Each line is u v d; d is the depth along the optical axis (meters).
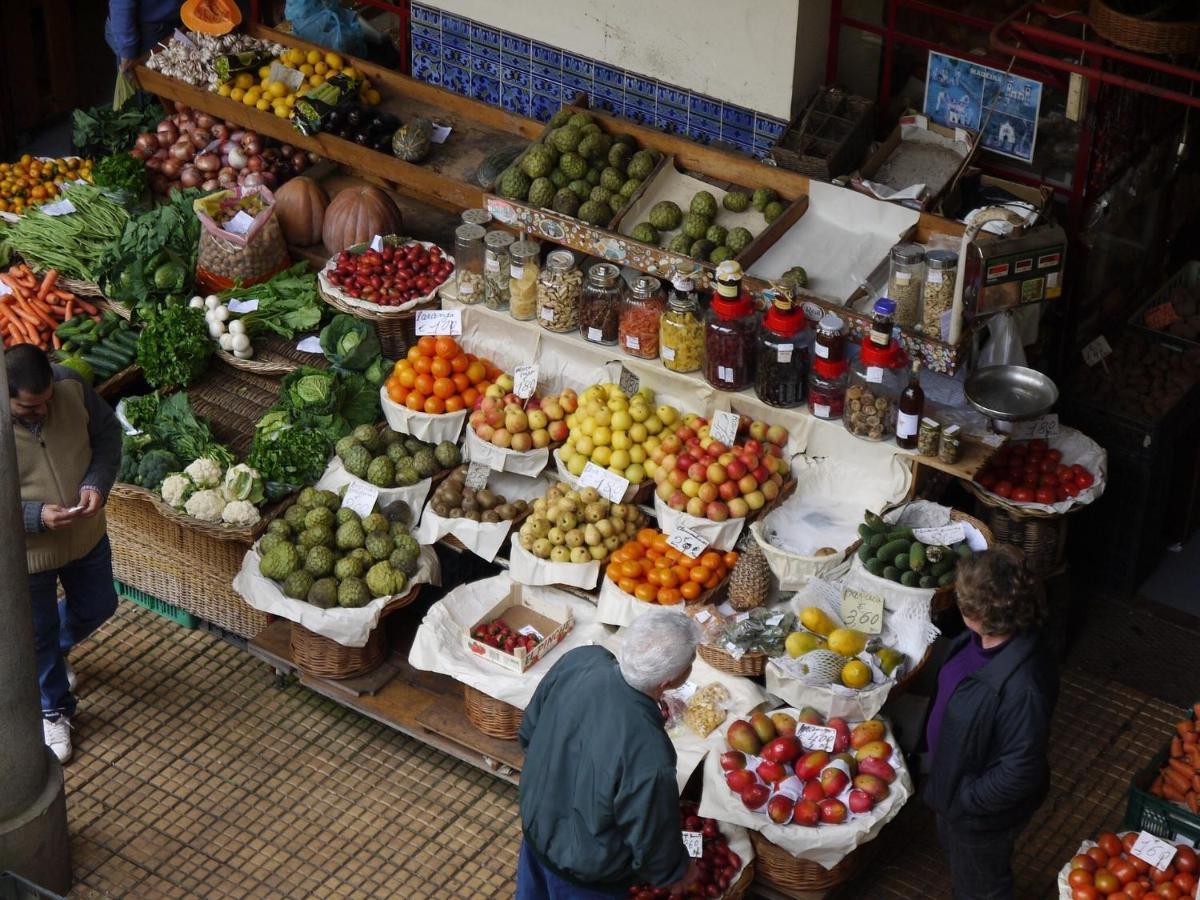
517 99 8.20
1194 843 5.51
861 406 6.37
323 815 6.31
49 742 6.46
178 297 7.87
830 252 6.74
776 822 5.53
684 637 4.40
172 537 6.96
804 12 6.96
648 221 6.99
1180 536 7.55
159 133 8.75
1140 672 6.91
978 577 4.83
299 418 7.11
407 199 8.30
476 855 6.16
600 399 6.80
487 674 6.20
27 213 8.31
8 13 9.84
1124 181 7.10
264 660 6.88
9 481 5.16
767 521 6.48
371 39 8.92
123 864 6.08
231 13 8.88
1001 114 6.99
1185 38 6.08
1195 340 7.32
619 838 4.55
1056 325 7.03
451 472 6.95
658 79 7.55
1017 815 5.11
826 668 5.82
